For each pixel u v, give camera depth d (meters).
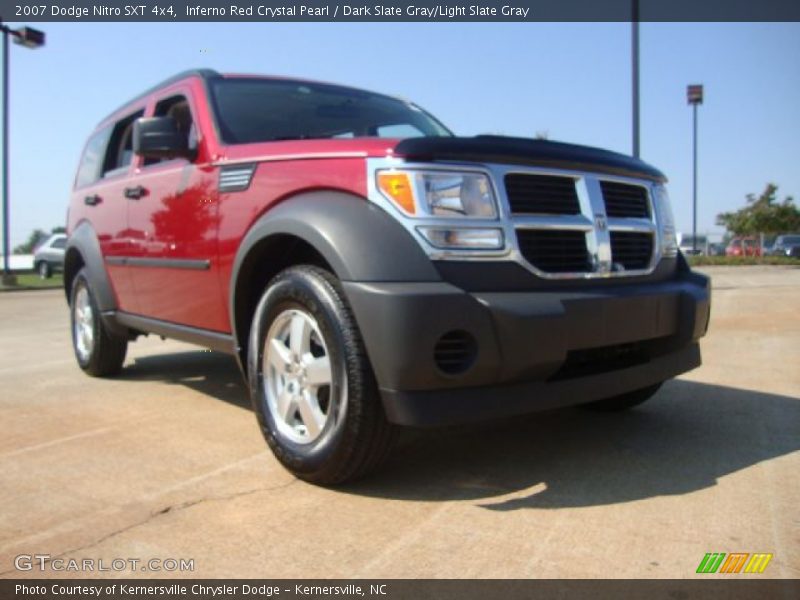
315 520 2.52
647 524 2.46
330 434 2.72
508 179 2.82
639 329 3.04
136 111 4.81
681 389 4.64
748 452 3.28
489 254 2.70
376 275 2.58
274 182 3.13
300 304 2.87
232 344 3.49
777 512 2.55
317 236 2.74
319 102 4.31
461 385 2.60
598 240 3.02
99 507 2.67
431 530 2.43
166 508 2.65
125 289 4.62
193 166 3.73
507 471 3.03
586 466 3.09
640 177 3.41
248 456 3.29
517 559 2.20
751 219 41.03
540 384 2.75
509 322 2.59
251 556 2.25
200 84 4.05
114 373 5.28
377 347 2.54
